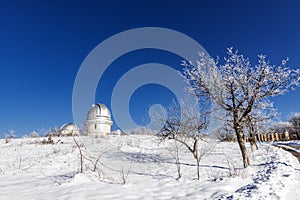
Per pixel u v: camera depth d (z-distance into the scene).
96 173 11.77
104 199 7.71
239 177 10.54
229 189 8.63
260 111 15.44
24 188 9.28
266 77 13.56
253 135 19.31
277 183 8.80
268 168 12.84
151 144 23.11
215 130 14.74
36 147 23.66
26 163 15.15
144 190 8.85
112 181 10.38
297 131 48.59
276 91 13.48
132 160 16.16
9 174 12.16
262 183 8.87
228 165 14.16
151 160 16.22
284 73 13.54
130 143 22.50
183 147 20.89
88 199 7.73
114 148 20.55
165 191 8.69
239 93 14.41
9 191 8.86
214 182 9.87
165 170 13.07
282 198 6.98
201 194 8.10
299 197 7.11
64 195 8.20
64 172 12.34
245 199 6.97
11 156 18.83
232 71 14.27
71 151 19.31
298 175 10.59
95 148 20.22
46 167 13.66
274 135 46.34
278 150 22.11
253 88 13.54
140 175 11.82
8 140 30.14
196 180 10.50
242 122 14.31
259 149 23.64
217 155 18.88
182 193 8.38
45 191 8.80
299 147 25.88
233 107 13.99
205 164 14.90
